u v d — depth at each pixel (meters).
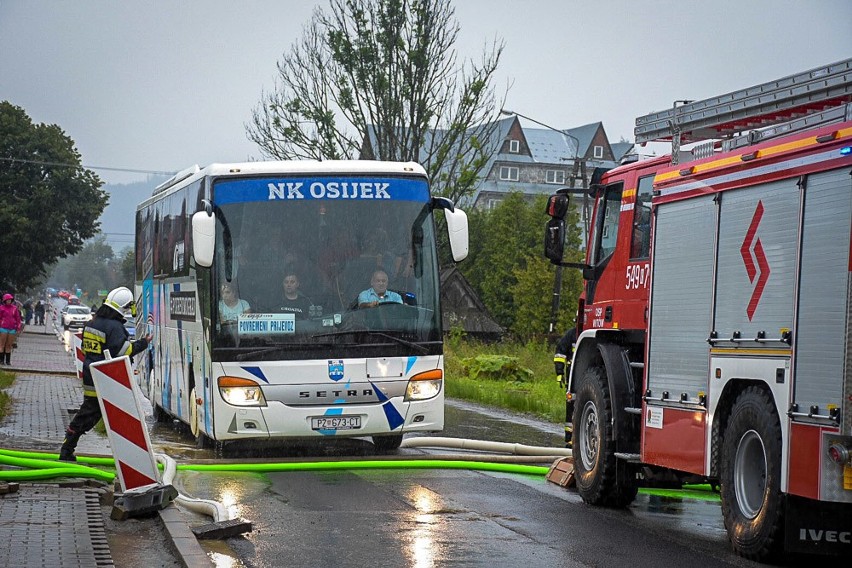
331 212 14.76
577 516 10.73
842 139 7.75
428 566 8.28
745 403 8.67
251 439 14.40
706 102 10.54
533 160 120.38
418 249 14.91
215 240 14.51
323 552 8.74
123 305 13.34
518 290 58.28
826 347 7.73
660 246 10.27
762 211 8.67
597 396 11.38
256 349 14.28
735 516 8.77
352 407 14.38
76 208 78.44
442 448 16.53
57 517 9.41
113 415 10.00
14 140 77.06
